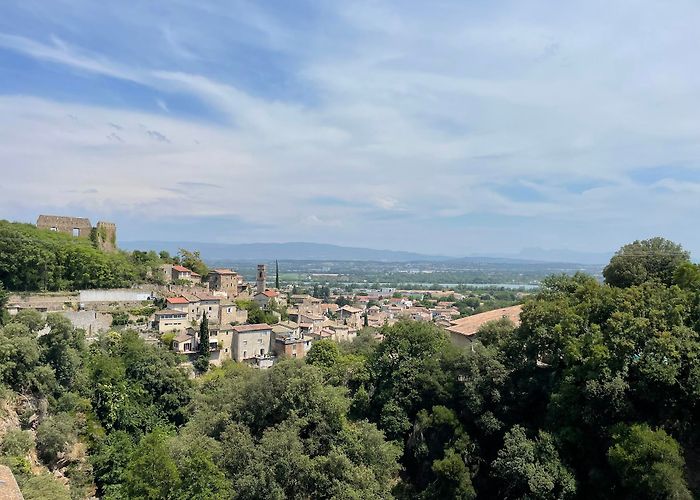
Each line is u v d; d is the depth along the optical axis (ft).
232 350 422.82
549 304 202.39
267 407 195.00
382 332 250.37
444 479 175.42
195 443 171.53
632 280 232.12
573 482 155.43
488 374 195.21
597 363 161.68
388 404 215.72
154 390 278.46
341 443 181.06
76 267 416.46
